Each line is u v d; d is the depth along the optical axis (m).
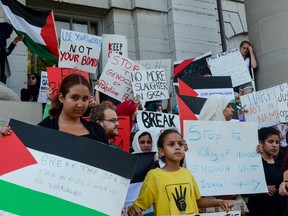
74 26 12.02
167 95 7.82
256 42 9.44
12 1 8.08
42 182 3.14
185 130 4.66
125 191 3.29
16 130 3.21
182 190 4.03
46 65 10.93
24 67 9.70
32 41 8.16
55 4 11.49
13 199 3.07
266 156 5.38
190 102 5.41
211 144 4.70
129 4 12.16
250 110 7.00
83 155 3.25
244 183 4.70
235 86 8.57
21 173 3.13
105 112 4.73
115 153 3.31
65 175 3.19
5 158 3.14
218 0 12.94
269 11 9.26
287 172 4.55
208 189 4.57
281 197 5.13
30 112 6.25
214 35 12.71
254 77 9.41
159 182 4.04
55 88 6.45
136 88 7.69
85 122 3.70
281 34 9.10
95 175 3.24
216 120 5.16
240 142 4.80
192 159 4.60
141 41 11.87
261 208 5.13
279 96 6.84
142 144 5.77
